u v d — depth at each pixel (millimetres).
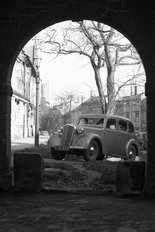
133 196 9594
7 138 10133
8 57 10078
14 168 10039
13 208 8203
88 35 28422
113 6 9984
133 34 9953
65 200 9102
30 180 10000
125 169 9695
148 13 9930
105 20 10062
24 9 10094
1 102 10062
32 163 10039
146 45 9891
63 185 11664
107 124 20859
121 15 9969
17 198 9227
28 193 9828
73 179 12938
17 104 47375
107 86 29141
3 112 10055
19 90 49969
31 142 36844
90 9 9961
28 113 57094
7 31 10109
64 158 21125
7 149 10141
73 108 92938
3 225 6938
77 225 6973
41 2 10086
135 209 8234
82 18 10117
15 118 45438
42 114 105750
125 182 9664
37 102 28484
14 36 10086
